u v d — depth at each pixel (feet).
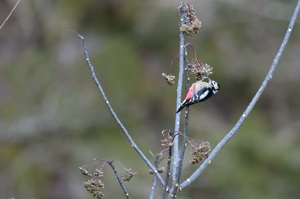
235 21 59.62
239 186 50.47
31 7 58.90
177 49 58.49
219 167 51.08
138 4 59.72
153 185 20.29
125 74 57.21
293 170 51.65
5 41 59.36
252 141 52.47
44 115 55.77
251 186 50.34
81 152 53.57
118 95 56.54
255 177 50.83
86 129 55.16
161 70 58.18
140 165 50.03
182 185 19.25
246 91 59.31
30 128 55.52
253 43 60.29
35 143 55.11
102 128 55.06
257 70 59.47
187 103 19.54
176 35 58.49
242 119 19.39
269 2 60.23
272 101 59.72
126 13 59.77
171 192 19.56
